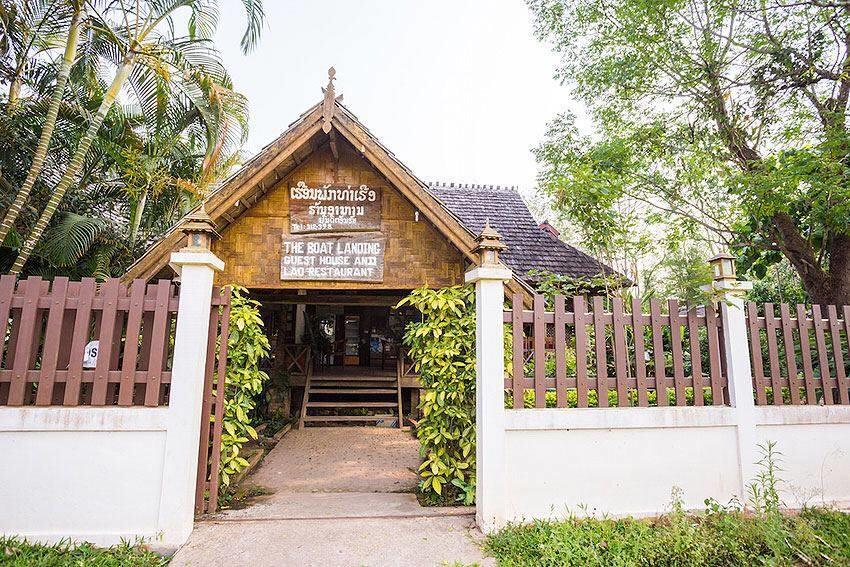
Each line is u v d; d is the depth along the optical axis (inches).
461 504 190.9
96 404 152.3
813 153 226.8
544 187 262.1
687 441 176.6
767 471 177.3
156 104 344.8
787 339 188.5
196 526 163.0
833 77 261.7
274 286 222.2
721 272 187.5
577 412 169.9
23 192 265.7
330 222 225.6
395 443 324.2
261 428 352.2
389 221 228.2
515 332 174.2
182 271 162.1
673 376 181.6
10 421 146.0
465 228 203.2
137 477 150.7
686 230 315.3
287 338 481.4
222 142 326.0
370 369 512.1
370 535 159.2
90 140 285.3
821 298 279.6
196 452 161.6
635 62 300.8
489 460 163.8
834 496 181.2
